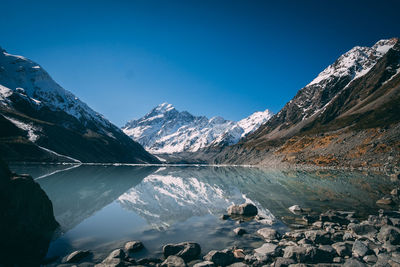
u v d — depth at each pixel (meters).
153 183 56.41
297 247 12.54
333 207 24.64
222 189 43.78
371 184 41.53
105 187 44.97
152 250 13.83
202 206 27.69
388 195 30.59
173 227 18.66
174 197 34.66
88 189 40.91
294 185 45.00
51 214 18.12
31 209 15.62
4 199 13.73
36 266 11.52
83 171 90.06
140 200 31.80
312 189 38.56
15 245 13.52
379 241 13.84
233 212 23.27
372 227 15.47
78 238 15.83
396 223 16.39
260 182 53.84
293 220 20.14
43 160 144.50
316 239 14.38
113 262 11.27
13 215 13.91
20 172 69.81
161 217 22.05
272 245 13.76
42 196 17.33
